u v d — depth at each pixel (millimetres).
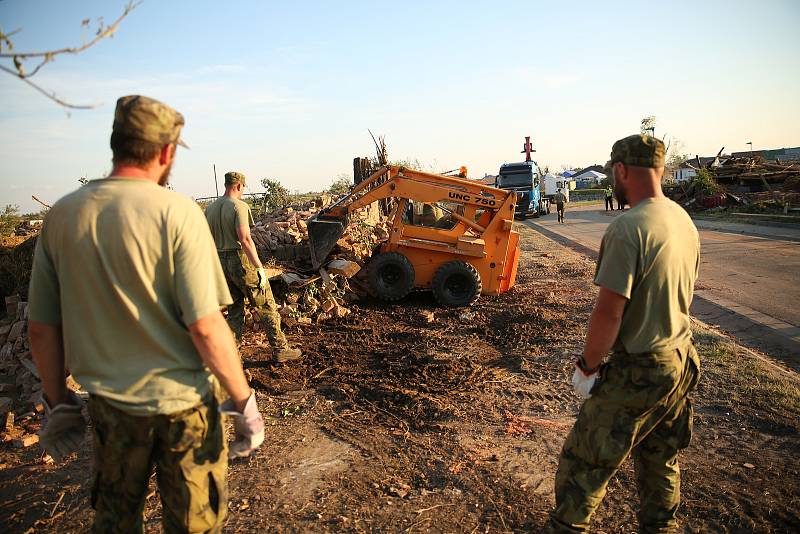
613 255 2230
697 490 3301
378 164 14414
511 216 8664
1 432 4156
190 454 1879
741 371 5094
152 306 1825
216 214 5352
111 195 1806
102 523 1935
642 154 2377
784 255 12469
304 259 8875
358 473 3594
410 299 8984
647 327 2256
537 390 4977
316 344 6492
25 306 5840
